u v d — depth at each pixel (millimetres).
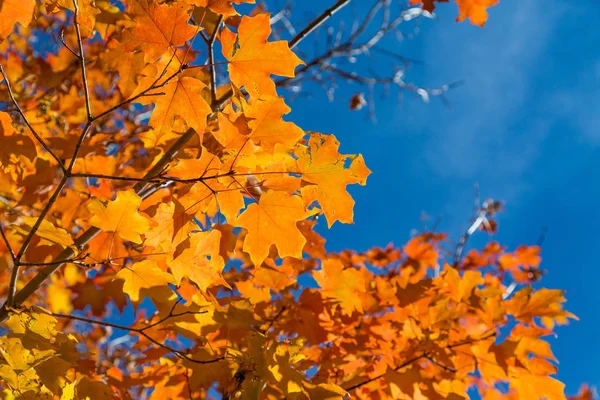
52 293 2271
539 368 2207
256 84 1803
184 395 2084
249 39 1783
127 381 2066
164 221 1833
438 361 2176
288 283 2145
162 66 1835
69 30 2328
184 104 1800
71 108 2260
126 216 1815
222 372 1978
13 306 1832
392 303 2236
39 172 2070
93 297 2129
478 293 2250
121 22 1976
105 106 2291
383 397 2174
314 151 1835
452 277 2270
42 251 2068
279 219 1831
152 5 1741
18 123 2203
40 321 1828
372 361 2205
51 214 2123
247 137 1811
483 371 2213
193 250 1849
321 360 2164
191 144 2045
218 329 2027
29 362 1787
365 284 2273
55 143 2096
